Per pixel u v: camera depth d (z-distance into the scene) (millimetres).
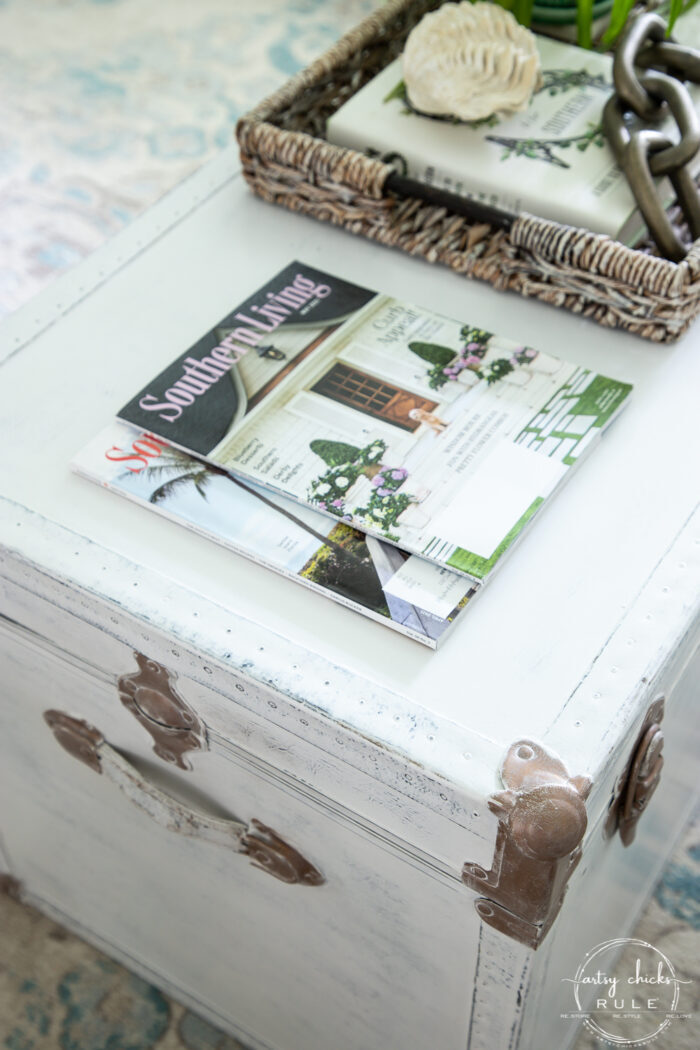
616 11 956
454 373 766
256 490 697
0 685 825
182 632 635
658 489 708
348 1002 849
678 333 803
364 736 588
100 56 1749
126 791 797
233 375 766
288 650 626
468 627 637
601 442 738
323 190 885
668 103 847
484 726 591
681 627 635
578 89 927
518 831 550
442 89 875
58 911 1081
